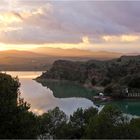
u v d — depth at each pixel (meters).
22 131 44.75
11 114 46.06
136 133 51.47
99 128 52.59
